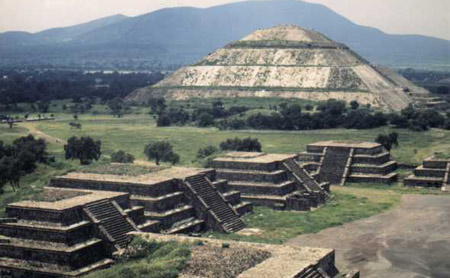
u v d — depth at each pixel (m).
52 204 101.00
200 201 122.38
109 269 88.81
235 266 81.56
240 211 134.75
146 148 198.75
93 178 121.56
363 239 115.19
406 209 140.88
